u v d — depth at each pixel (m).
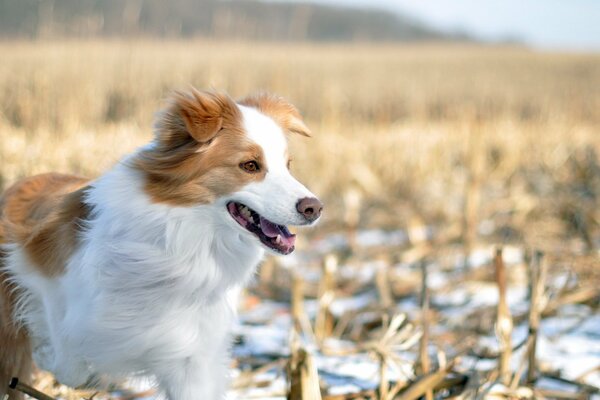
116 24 18.30
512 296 7.11
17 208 4.33
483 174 12.45
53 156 9.46
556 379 5.02
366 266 8.35
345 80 19.94
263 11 23.11
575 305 6.84
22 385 4.06
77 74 14.90
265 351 5.58
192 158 3.64
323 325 5.90
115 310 3.67
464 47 44.28
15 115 12.95
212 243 3.77
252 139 3.75
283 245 3.74
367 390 4.52
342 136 13.52
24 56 16.23
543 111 18.70
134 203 3.63
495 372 4.71
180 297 3.71
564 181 12.03
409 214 10.59
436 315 6.52
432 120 18.52
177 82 15.79
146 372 3.96
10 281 4.09
